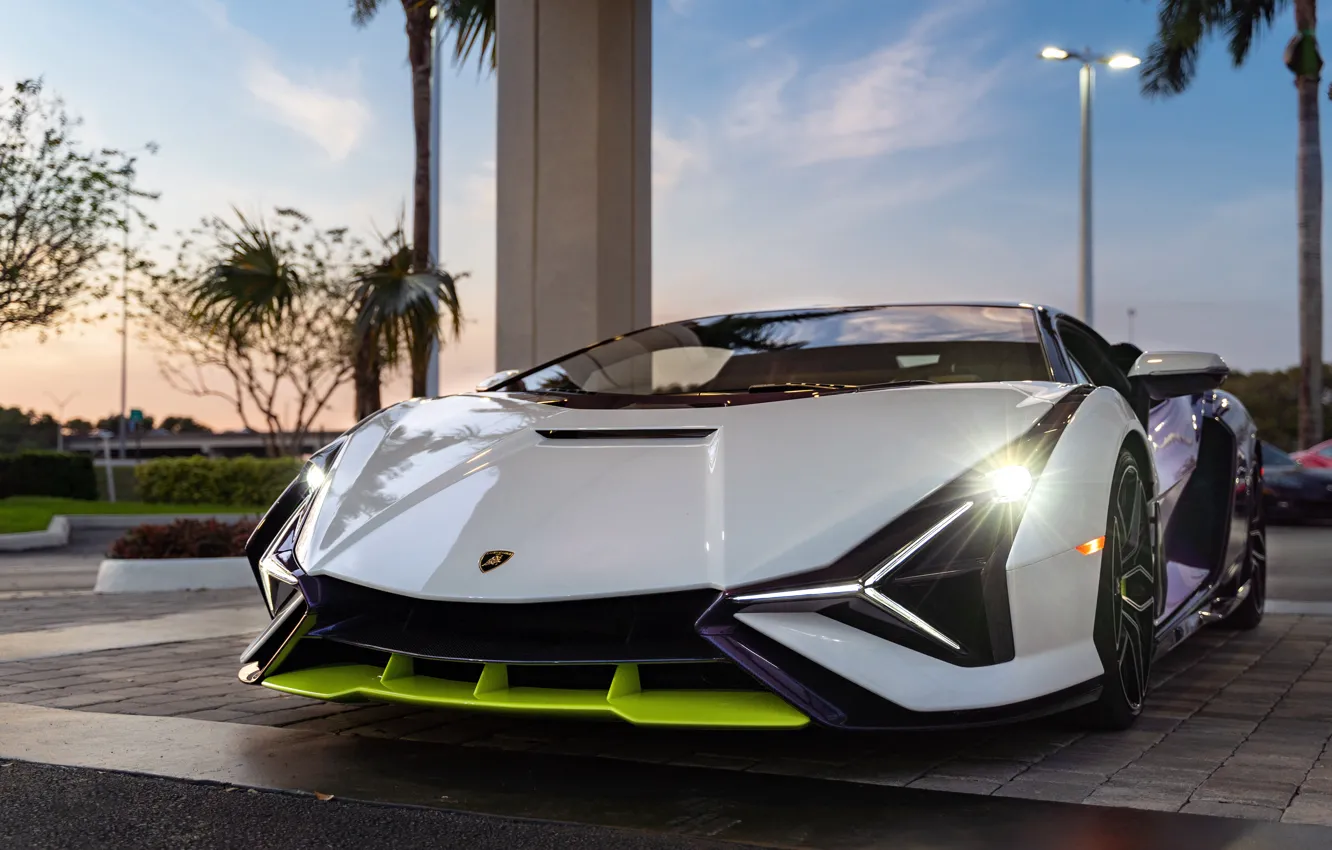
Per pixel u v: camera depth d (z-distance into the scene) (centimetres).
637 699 207
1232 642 409
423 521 232
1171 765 221
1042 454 227
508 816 188
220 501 1695
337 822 185
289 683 233
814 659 198
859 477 218
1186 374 299
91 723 263
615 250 573
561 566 211
